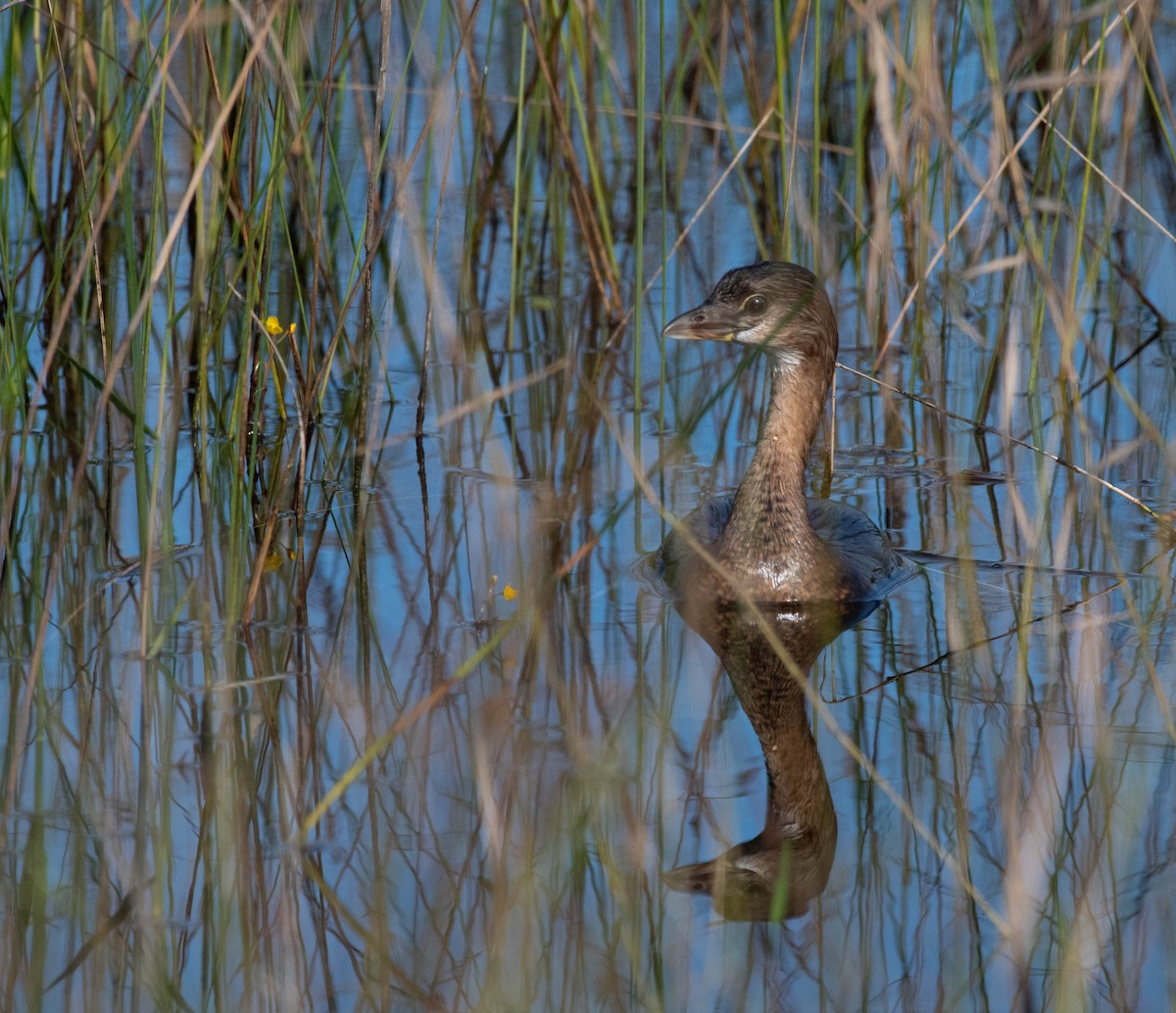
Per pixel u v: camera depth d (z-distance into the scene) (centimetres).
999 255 1529
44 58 1241
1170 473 1134
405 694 891
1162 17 1347
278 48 1002
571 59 1414
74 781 802
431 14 1712
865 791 789
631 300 1507
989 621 973
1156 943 672
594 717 861
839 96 1705
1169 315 1455
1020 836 739
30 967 675
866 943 678
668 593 1026
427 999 650
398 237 1233
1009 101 1625
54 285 1099
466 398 1298
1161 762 790
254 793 795
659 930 686
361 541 1061
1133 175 1577
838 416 1330
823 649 954
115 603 986
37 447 1214
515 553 1031
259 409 1118
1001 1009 638
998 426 1284
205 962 681
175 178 1596
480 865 733
